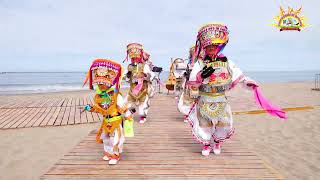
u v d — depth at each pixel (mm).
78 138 8539
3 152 7250
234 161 5086
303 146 7879
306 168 6195
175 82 14477
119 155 5215
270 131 9633
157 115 9734
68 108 13484
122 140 5105
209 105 5246
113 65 4969
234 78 5207
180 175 4480
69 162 5023
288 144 8086
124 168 4758
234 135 6938
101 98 5016
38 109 13203
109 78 4938
